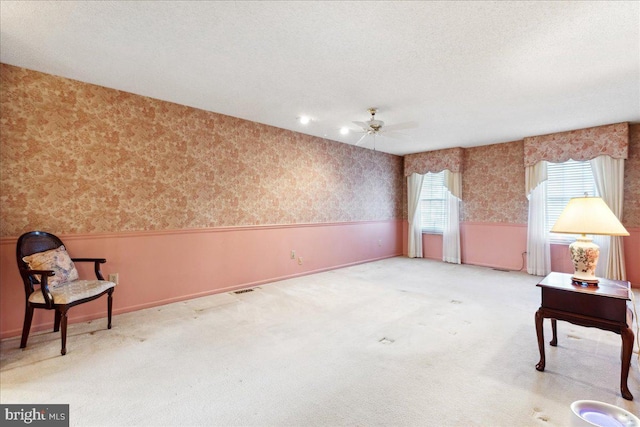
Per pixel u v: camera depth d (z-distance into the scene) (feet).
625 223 14.84
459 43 7.65
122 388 6.48
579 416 4.38
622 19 6.63
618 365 7.40
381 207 21.81
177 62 8.71
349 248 19.45
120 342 8.58
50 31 7.18
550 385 6.59
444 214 21.15
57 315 9.27
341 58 8.45
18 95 8.99
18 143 9.00
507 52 8.07
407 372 7.13
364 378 6.88
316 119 14.06
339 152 18.75
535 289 14.03
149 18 6.70
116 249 10.75
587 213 7.06
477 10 6.38
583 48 7.86
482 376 6.95
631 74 9.33
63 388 6.45
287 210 15.99
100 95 10.36
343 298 12.69
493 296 12.96
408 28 7.03
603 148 14.80
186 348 8.27
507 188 18.66
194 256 12.64
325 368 7.30
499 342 8.64
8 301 8.87
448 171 20.58
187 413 5.74
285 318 10.46
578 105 12.05
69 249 9.84
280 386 6.59
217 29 7.11
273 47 7.89
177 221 12.17
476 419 5.56
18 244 8.24
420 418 5.59
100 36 7.41
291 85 10.27
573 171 16.12
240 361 7.61
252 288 14.19
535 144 16.94
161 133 11.68
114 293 10.72
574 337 8.94
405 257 22.67
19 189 9.03
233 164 13.79
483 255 19.60
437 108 12.43
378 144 19.40
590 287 6.89
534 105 12.07
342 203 19.01
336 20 6.75
